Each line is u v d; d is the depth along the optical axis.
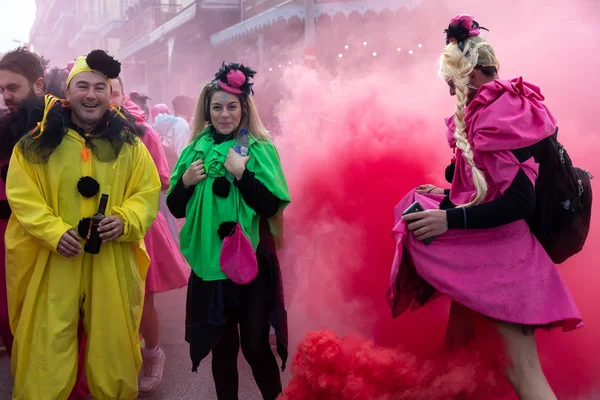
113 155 2.97
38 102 3.06
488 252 2.61
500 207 2.49
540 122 2.52
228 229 2.90
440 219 2.59
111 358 2.93
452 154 3.67
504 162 2.49
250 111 3.15
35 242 2.90
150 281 3.82
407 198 3.11
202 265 2.95
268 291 3.04
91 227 2.81
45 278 2.89
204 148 3.07
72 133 2.92
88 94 2.90
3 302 3.39
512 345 2.58
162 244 4.01
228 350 3.10
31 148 2.82
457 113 2.66
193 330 2.95
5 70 3.38
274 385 3.08
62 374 2.82
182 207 3.09
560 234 2.65
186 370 4.06
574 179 2.60
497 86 2.55
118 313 2.94
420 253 2.68
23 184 2.82
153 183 3.12
